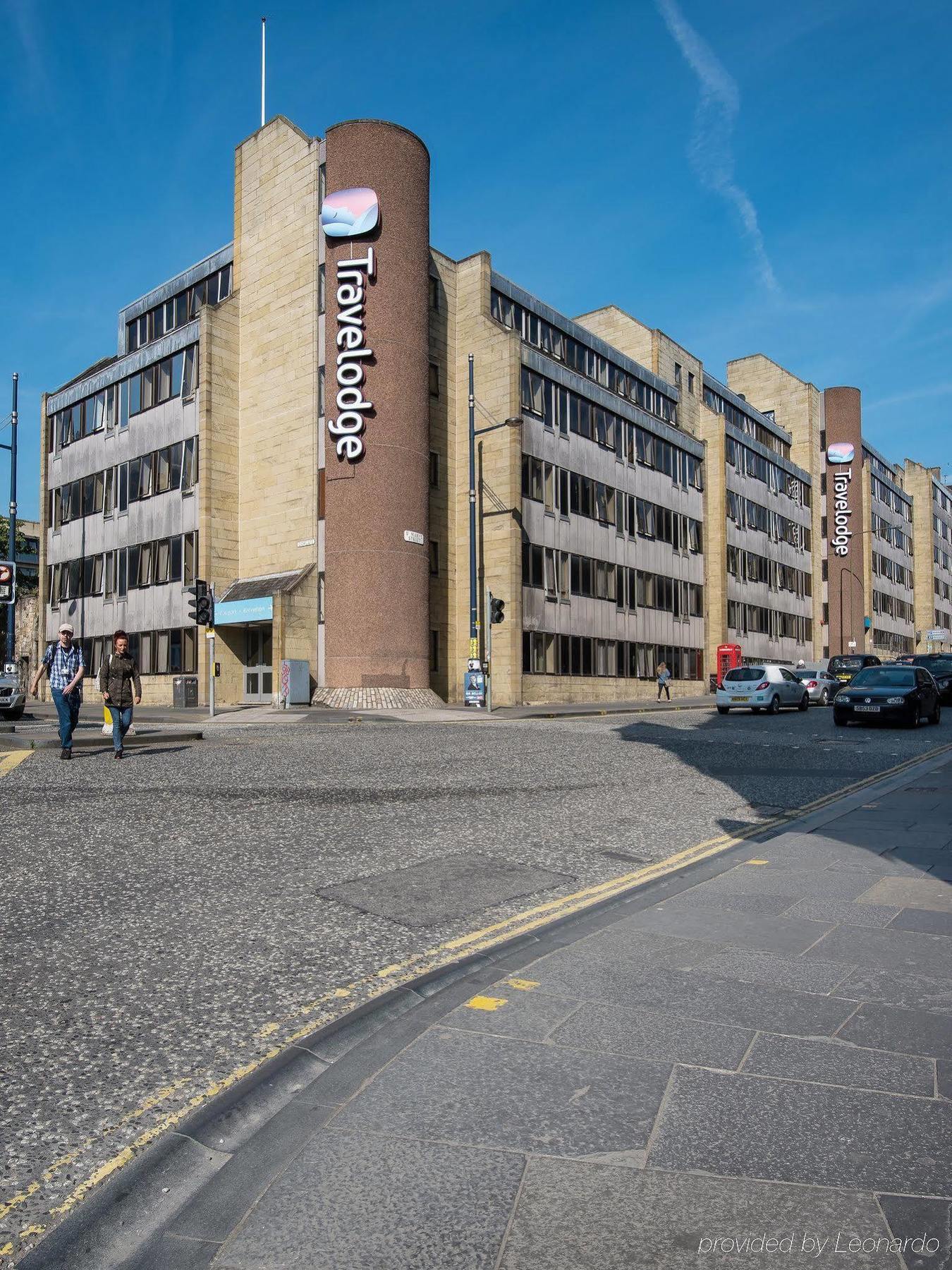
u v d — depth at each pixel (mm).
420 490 29797
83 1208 2496
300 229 32531
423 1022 3742
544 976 4285
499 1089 3156
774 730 20344
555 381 35812
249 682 33219
